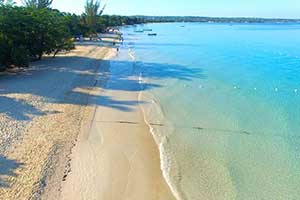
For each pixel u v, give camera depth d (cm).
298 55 4444
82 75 2630
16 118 1527
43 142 1296
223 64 3528
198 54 4438
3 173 1057
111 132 1470
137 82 2494
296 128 1554
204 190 1030
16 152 1199
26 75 2519
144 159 1222
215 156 1259
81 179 1070
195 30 12756
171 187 1042
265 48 5394
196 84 2467
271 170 1158
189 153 1280
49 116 1595
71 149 1270
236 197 996
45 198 955
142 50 4916
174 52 4678
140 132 1482
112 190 1021
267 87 2411
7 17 2888
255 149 1326
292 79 2714
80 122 1557
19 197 941
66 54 3906
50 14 3659
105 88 2262
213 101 2008
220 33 10406
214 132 1498
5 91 1984
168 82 2520
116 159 1214
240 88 2367
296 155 1273
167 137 1433
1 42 2486
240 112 1792
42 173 1072
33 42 3094
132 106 1858
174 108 1850
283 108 1872
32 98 1858
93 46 5062
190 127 1557
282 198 995
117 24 13212
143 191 1020
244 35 9250
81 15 7875
